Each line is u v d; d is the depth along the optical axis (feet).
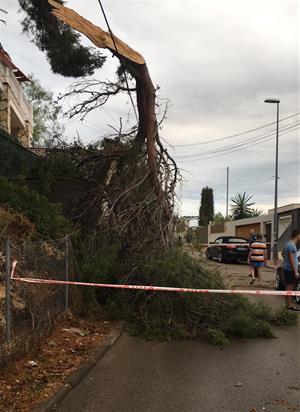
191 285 26.14
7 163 38.19
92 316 26.40
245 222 126.00
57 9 31.83
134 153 35.53
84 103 38.99
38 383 16.12
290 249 33.22
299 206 90.22
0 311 17.97
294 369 19.20
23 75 79.25
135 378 17.79
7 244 17.42
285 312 28.71
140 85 35.60
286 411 14.67
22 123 81.56
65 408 14.75
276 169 83.92
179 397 15.83
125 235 31.81
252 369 19.16
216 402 15.40
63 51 41.88
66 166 39.04
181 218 33.88
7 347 16.76
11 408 13.91
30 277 20.26
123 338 24.12
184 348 22.57
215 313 25.72
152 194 32.99
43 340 20.57
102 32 32.55
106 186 35.35
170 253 29.66
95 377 17.81
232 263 80.94
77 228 33.91
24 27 40.88
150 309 25.82
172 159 35.73
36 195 29.01
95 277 27.30
